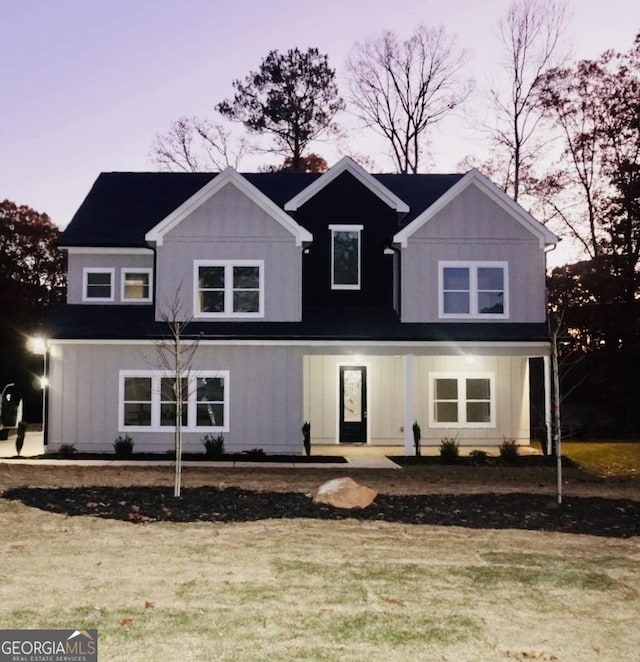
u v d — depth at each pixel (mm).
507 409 19516
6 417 22938
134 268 19516
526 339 17062
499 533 8781
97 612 5617
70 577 6570
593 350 25547
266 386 17312
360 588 6449
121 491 10961
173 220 17828
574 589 6555
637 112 25219
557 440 10875
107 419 17156
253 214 17984
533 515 9812
